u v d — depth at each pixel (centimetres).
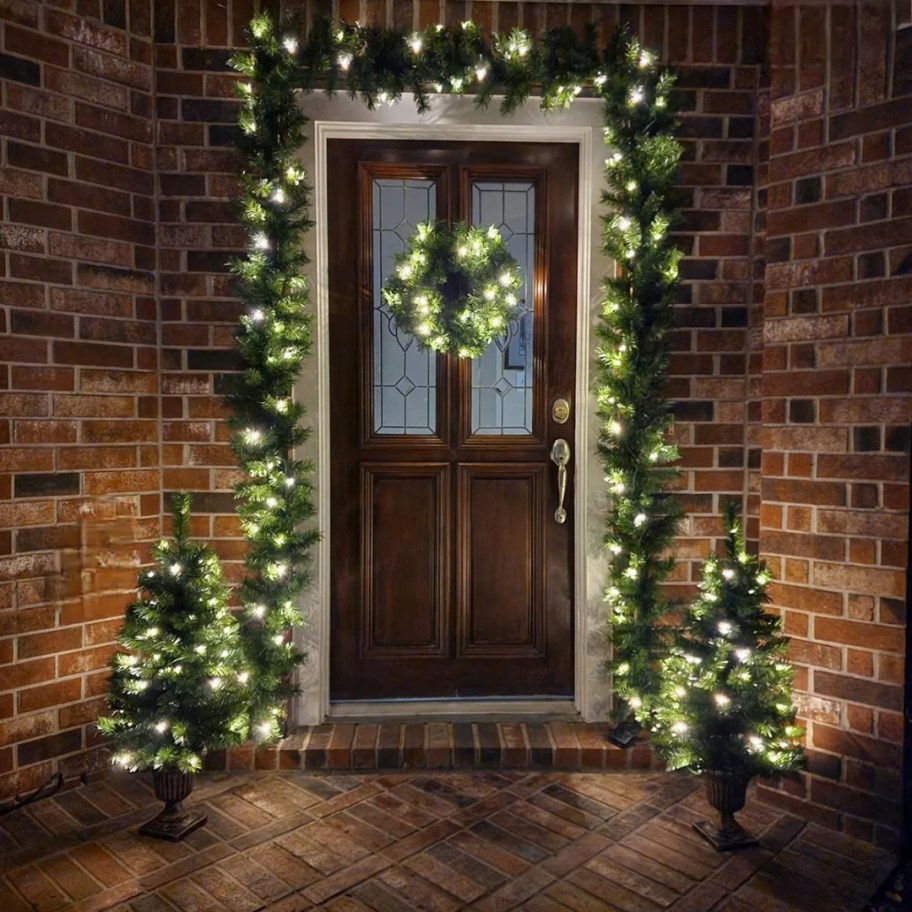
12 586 244
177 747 224
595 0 275
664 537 269
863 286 231
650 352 268
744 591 229
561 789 259
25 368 245
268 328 263
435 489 299
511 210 295
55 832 232
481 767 272
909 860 216
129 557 271
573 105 281
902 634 226
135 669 225
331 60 265
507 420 300
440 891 205
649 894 204
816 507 243
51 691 253
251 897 202
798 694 248
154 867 215
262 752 270
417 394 298
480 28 274
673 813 245
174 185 273
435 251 281
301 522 281
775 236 250
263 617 266
